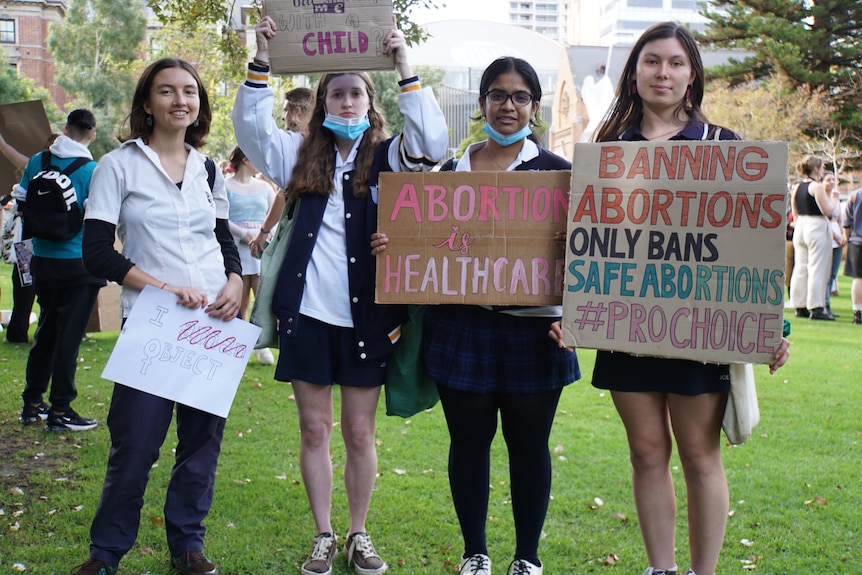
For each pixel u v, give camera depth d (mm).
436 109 3406
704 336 2818
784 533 3887
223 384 3291
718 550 3029
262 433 5484
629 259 2881
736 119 33656
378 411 6082
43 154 5402
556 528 3941
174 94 3244
